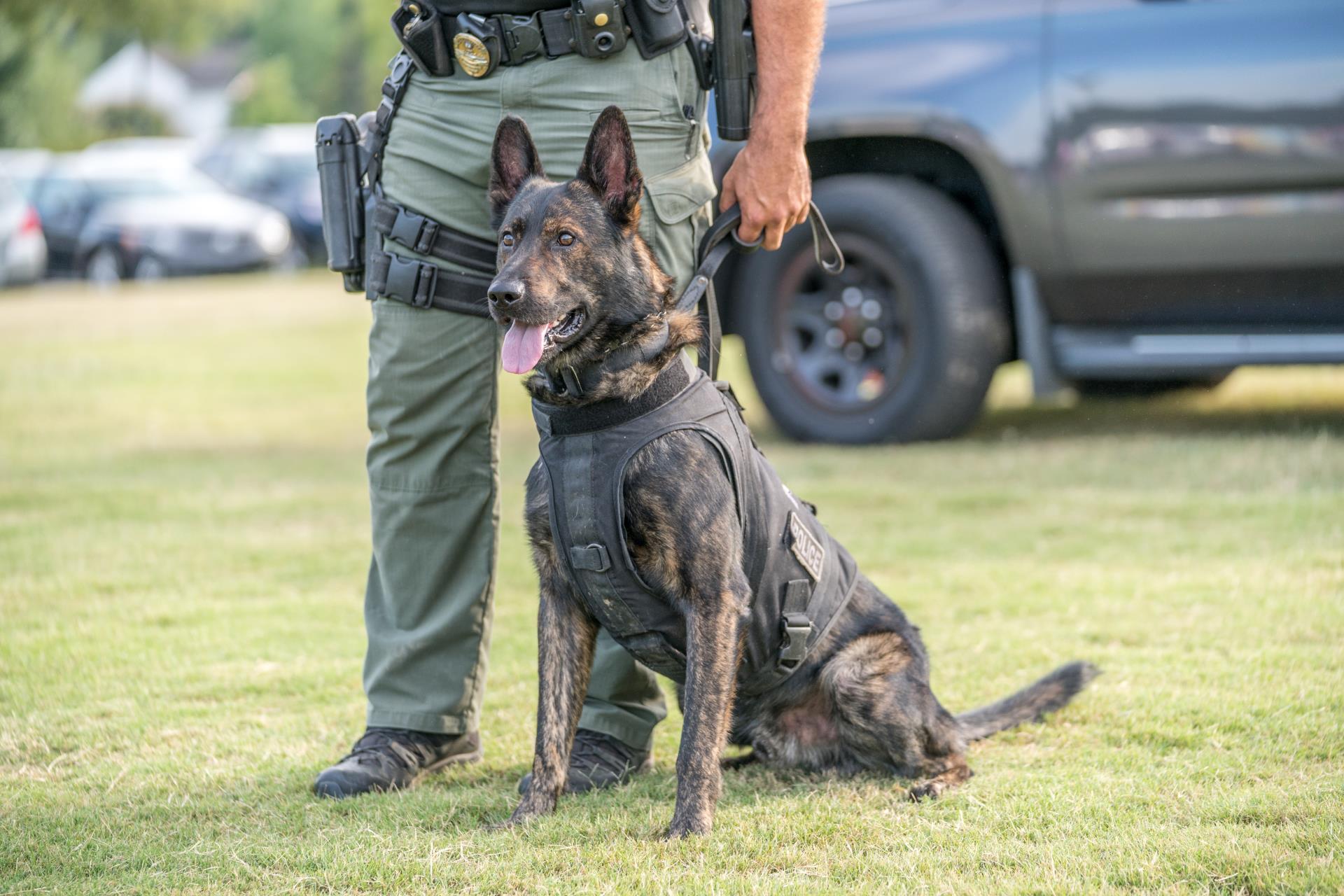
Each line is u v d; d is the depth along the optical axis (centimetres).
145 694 522
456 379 439
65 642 586
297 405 1324
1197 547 685
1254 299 859
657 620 403
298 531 800
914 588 647
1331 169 810
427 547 447
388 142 443
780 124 427
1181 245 858
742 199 439
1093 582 642
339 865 359
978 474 871
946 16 923
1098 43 868
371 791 426
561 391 397
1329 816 366
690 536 386
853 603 443
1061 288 904
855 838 373
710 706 388
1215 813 374
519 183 417
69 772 442
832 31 958
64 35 5941
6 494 899
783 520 418
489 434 452
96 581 686
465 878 352
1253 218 834
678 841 371
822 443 977
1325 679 494
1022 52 890
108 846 377
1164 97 846
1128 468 868
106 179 3397
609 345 395
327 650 577
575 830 383
